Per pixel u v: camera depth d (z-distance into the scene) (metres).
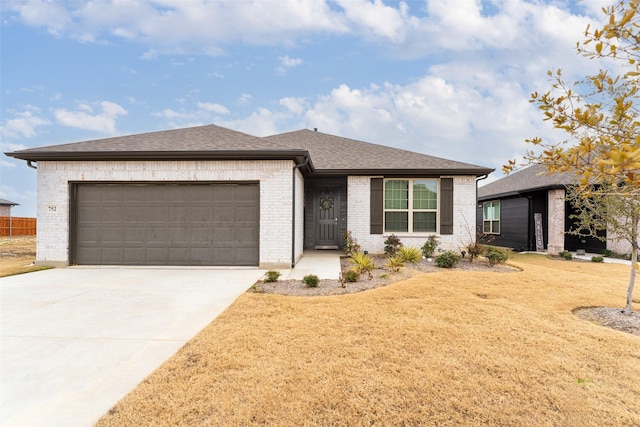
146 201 8.73
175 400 2.49
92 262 8.73
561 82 2.04
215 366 3.01
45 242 8.62
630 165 1.23
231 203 8.66
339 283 6.54
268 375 2.85
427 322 4.14
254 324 4.09
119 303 5.17
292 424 2.23
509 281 6.56
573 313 4.76
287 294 5.72
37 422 2.27
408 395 2.56
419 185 11.34
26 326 4.12
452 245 11.01
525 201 14.27
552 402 2.47
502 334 3.76
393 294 5.46
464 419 2.29
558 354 3.26
